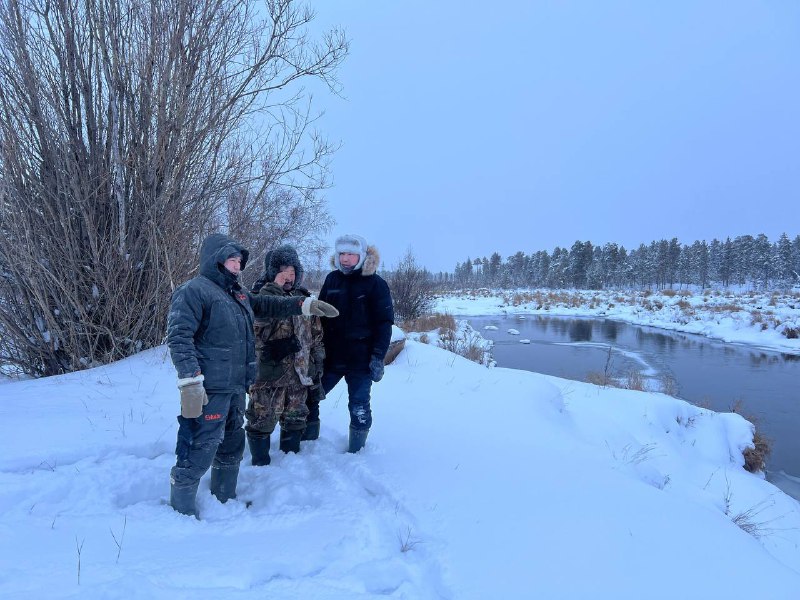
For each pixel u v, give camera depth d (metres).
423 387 6.79
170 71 7.07
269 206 9.02
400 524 3.04
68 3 6.62
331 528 2.90
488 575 2.59
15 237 6.32
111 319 6.98
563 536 3.02
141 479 3.42
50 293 6.63
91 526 2.71
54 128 6.59
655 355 17.50
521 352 18.09
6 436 3.82
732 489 6.45
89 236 6.58
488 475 3.90
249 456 4.13
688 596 2.53
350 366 4.20
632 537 3.07
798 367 15.38
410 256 20.86
